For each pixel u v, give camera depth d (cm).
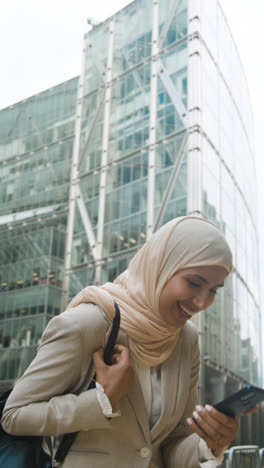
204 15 3600
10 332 3581
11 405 199
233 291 3362
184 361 231
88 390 199
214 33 3753
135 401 209
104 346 208
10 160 4416
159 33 3666
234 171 3775
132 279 228
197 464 217
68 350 204
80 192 3747
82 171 3794
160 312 211
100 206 3528
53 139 4212
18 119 4553
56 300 3522
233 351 3147
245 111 4516
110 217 3416
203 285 207
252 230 4181
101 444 205
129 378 199
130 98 3672
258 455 618
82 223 3612
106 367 198
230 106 3938
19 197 4188
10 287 3766
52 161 4128
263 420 3378
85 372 207
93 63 4109
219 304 3053
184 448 226
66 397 197
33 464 202
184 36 3481
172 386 221
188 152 3114
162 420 213
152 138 3372
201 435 200
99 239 3434
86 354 206
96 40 4159
